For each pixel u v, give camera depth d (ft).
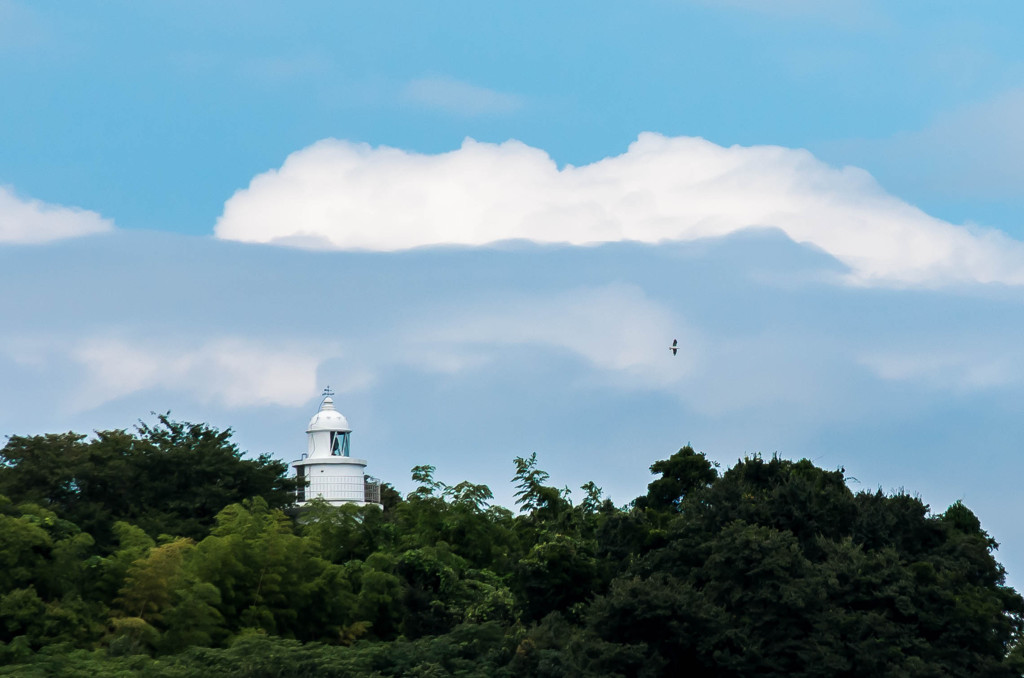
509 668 585.22
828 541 636.07
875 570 616.80
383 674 586.04
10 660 537.24
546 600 650.02
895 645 584.40
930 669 571.28
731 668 569.64
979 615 600.39
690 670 588.09
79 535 611.88
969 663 591.37
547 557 650.84
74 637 574.97
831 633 579.89
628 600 569.64
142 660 547.49
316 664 568.41
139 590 597.52
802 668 576.20
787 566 591.78
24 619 557.33
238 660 558.15
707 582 622.54
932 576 618.03
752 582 593.83
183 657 560.20
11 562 571.69
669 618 572.10
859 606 609.01
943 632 601.21
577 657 567.59
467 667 588.91
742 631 578.66
